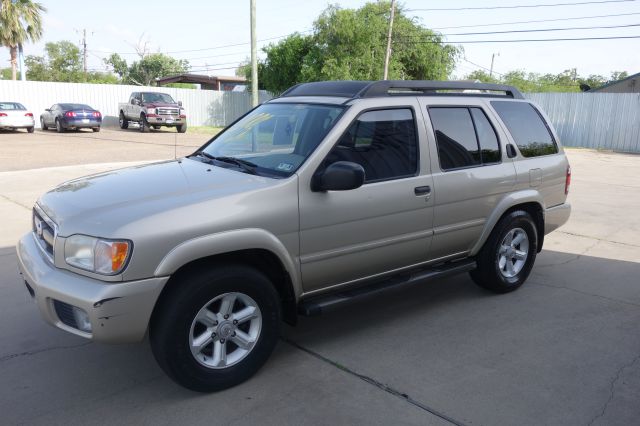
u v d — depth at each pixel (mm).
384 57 31578
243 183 3574
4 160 14516
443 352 4074
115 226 3059
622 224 8570
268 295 3566
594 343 4273
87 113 25500
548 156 5539
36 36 38156
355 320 4672
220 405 3322
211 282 3270
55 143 20172
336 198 3793
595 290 5520
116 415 3201
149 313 3078
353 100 4094
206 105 35531
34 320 4512
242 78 54750
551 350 4137
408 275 4578
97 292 2975
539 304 5105
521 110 5441
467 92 5281
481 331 4465
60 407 3273
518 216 5160
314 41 32250
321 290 3971
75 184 3939
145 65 67938
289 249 3621
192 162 4293
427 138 4410
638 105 24609
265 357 3629
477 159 4809
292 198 3594
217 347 3424
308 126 4078
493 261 5098
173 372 3254
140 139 23000
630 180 13789
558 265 6379
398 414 3252
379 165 4098
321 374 3717
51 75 68188
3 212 8219
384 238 4137
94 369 3740
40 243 3607
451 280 5801
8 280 5406
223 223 3291
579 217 9062
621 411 3324
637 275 6023
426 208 4359
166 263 3082
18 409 3242
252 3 16812
